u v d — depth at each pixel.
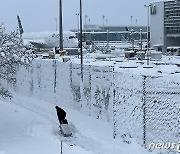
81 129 20.22
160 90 15.65
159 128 15.67
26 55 21.27
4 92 21.52
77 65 24.17
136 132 16.67
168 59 48.78
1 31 20.81
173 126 15.30
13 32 23.25
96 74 21.98
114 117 18.09
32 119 23.16
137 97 16.53
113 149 16.64
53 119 23.22
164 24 90.44
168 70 26.44
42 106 27.17
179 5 85.69
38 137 19.25
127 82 17.11
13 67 21.19
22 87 32.56
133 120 16.84
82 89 23.67
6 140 18.89
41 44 79.12
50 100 28.11
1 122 22.66
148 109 16.00
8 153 16.50
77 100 24.44
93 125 20.77
